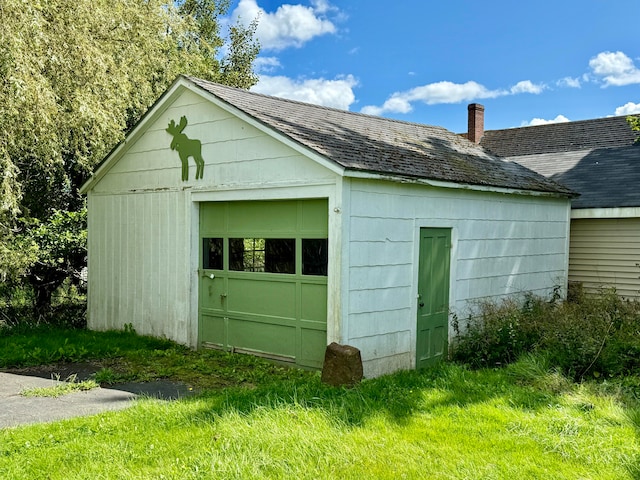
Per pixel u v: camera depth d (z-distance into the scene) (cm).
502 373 650
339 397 538
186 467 387
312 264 701
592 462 407
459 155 952
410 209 728
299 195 683
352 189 647
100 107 958
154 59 1288
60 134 950
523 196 951
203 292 836
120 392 600
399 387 585
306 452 413
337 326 640
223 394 562
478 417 494
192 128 833
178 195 859
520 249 948
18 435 441
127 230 952
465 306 830
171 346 852
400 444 434
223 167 788
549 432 458
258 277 762
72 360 754
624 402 534
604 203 1046
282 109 830
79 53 915
